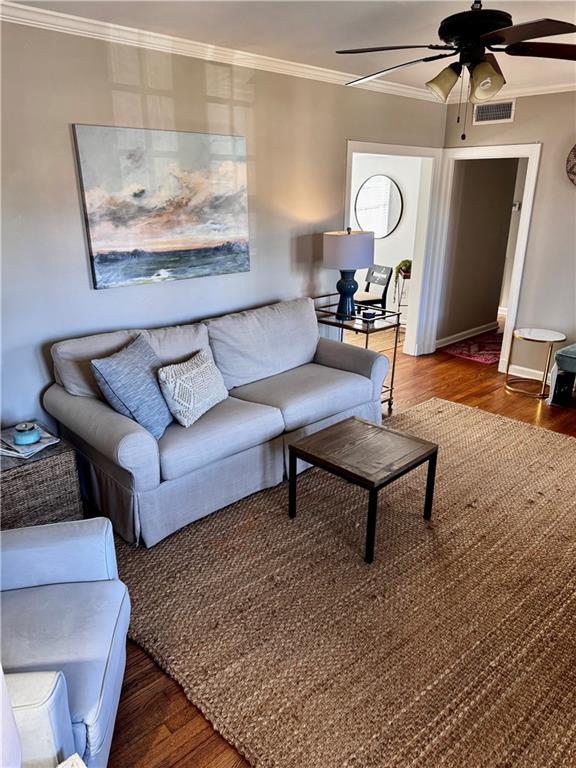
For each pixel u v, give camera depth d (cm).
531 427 411
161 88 317
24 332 295
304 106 399
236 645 211
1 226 274
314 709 184
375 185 710
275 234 409
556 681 196
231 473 299
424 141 511
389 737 174
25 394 303
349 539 277
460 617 226
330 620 223
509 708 185
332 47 338
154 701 188
